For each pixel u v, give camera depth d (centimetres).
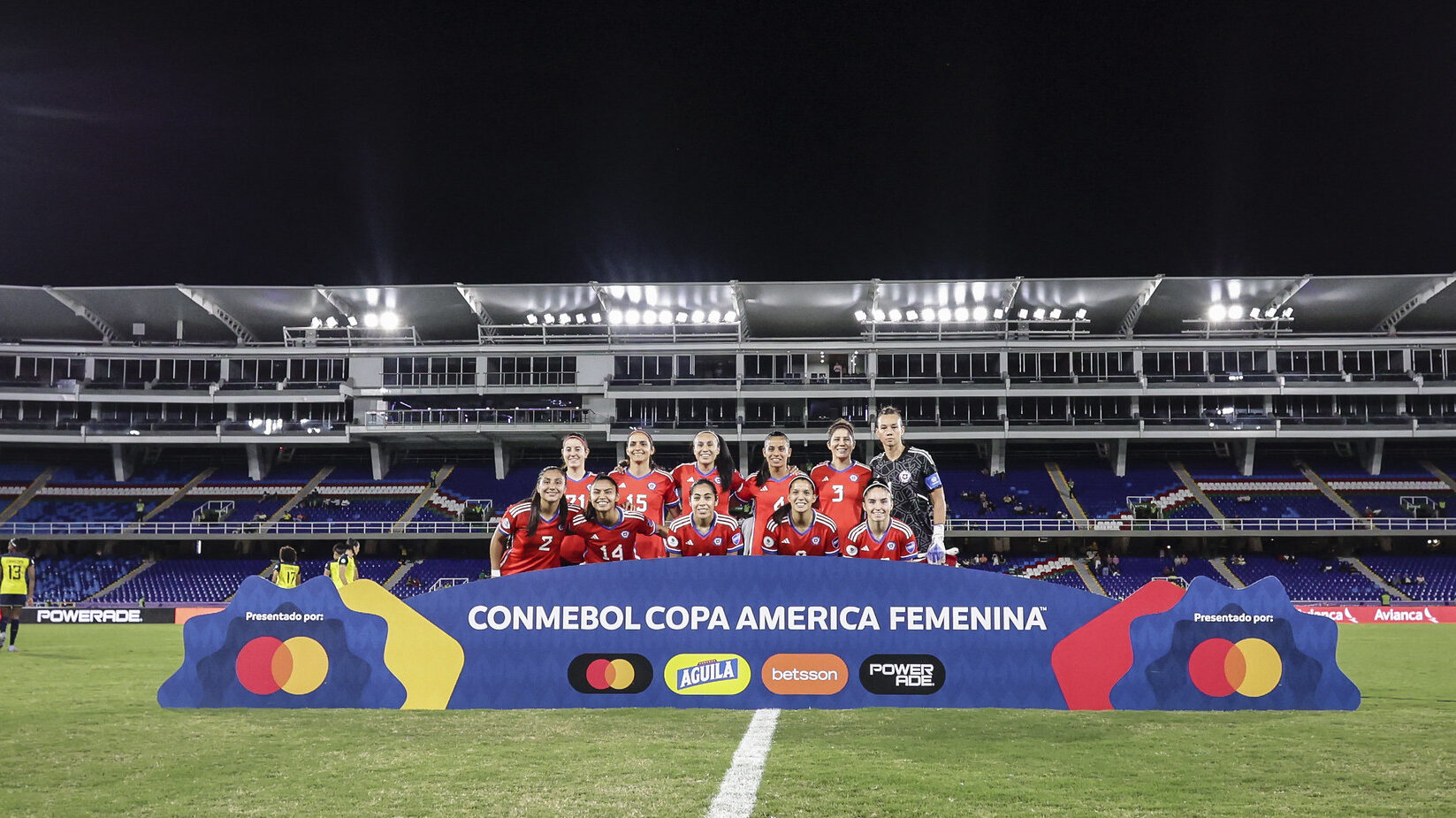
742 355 4666
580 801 498
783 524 921
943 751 628
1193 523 4206
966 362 4634
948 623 809
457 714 781
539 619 819
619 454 4788
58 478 4744
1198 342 4528
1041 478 4684
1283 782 546
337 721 751
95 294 4497
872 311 4572
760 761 594
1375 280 4316
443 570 4303
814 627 812
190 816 474
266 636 831
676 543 917
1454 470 4625
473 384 4672
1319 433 4484
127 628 2611
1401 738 686
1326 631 818
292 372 4719
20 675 1210
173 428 4622
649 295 4556
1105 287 4425
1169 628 810
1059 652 806
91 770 577
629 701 810
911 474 992
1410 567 4150
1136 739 671
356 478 4838
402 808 486
